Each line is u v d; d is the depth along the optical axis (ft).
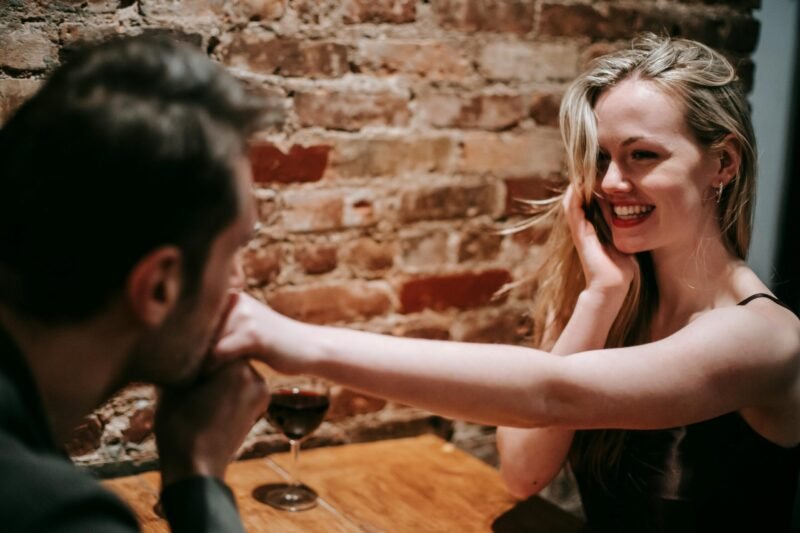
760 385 4.22
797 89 7.82
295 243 5.75
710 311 4.44
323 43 5.64
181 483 2.74
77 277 2.25
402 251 6.16
